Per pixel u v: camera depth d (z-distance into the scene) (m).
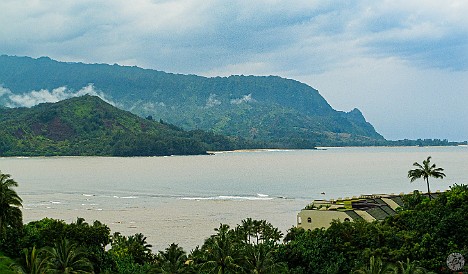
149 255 144.38
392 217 134.00
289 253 118.81
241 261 100.75
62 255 93.56
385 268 93.31
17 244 118.06
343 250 118.25
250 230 156.50
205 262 100.62
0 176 117.00
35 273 82.25
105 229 129.50
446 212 122.25
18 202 113.50
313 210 161.12
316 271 113.88
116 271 121.25
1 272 102.50
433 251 112.06
